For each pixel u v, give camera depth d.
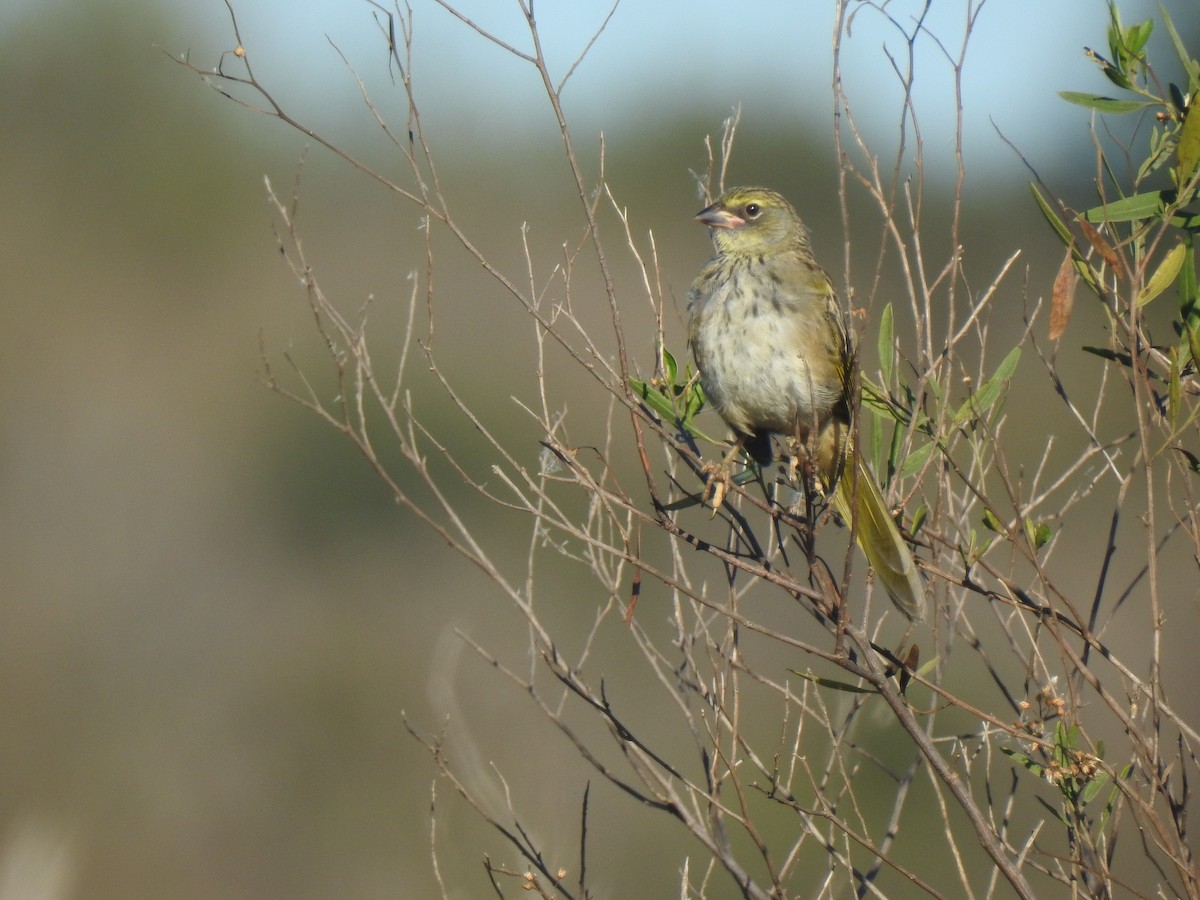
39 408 18.91
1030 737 6.23
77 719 14.98
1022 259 16.52
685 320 8.26
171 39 23.48
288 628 16.34
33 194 22.08
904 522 6.92
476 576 15.96
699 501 6.95
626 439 14.20
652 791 6.35
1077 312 14.80
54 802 13.80
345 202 18.69
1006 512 12.41
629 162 19.61
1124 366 6.62
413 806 14.02
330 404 17.69
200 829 13.71
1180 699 11.66
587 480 6.42
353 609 16.38
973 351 10.62
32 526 17.50
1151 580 5.98
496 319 17.38
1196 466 6.29
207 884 13.20
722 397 8.09
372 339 17.39
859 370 6.13
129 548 17.33
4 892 9.30
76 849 12.83
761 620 11.39
